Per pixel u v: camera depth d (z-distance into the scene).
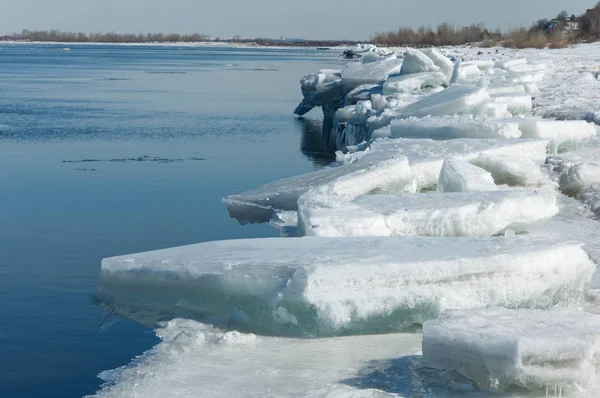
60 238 13.34
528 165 13.45
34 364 7.75
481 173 12.11
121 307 9.02
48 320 9.02
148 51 174.50
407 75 25.00
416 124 16.45
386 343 7.46
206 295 8.31
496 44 83.50
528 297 7.69
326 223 9.75
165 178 19.55
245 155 24.09
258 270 7.89
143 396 6.47
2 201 16.47
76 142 25.92
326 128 31.36
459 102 17.70
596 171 13.38
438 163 13.10
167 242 13.05
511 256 7.70
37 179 19.11
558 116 19.72
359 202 10.77
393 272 7.50
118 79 62.16
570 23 90.62
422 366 6.81
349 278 7.50
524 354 5.79
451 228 9.92
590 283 8.75
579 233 10.77
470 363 6.14
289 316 7.65
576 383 5.87
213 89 52.59
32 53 139.12
